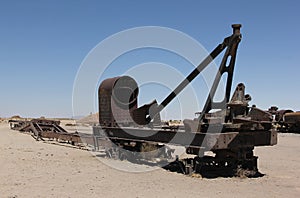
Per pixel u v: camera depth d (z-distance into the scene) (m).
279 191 8.96
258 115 10.95
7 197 8.27
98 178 10.70
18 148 19.42
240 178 10.67
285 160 14.77
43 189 9.14
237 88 10.88
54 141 24.09
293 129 38.44
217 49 11.43
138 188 9.27
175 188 9.27
